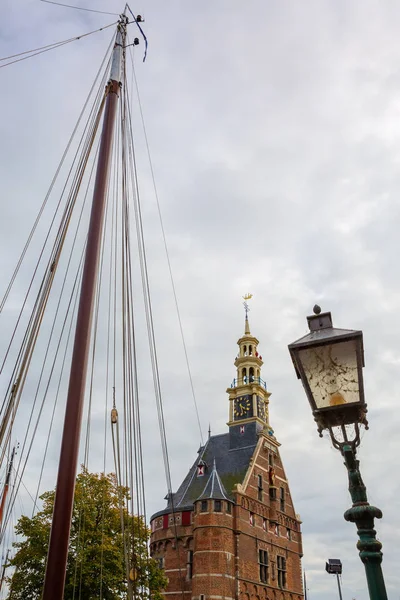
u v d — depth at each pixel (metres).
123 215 21.16
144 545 37.91
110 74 21.25
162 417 22.50
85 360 13.85
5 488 30.77
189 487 64.50
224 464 66.50
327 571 29.75
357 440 6.32
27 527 37.91
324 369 6.45
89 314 14.67
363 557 5.94
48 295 17.20
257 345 80.94
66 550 11.02
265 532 61.09
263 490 63.91
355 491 6.26
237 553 54.34
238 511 57.16
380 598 5.62
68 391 13.23
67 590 34.31
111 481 40.84
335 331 6.57
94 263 15.73
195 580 51.72
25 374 15.60
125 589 35.88
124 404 17.98
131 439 17.70
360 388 6.30
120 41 22.45
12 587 35.19
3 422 14.59
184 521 57.88
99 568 35.56
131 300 20.08
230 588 51.78
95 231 16.42
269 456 68.62
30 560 36.22
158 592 39.50
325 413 6.42
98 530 37.25
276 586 59.22
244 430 69.81
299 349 6.57
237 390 74.75
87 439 19.00
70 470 11.91
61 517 11.31
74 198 19.66
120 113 22.56
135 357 19.53
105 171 18.12
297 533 68.50
